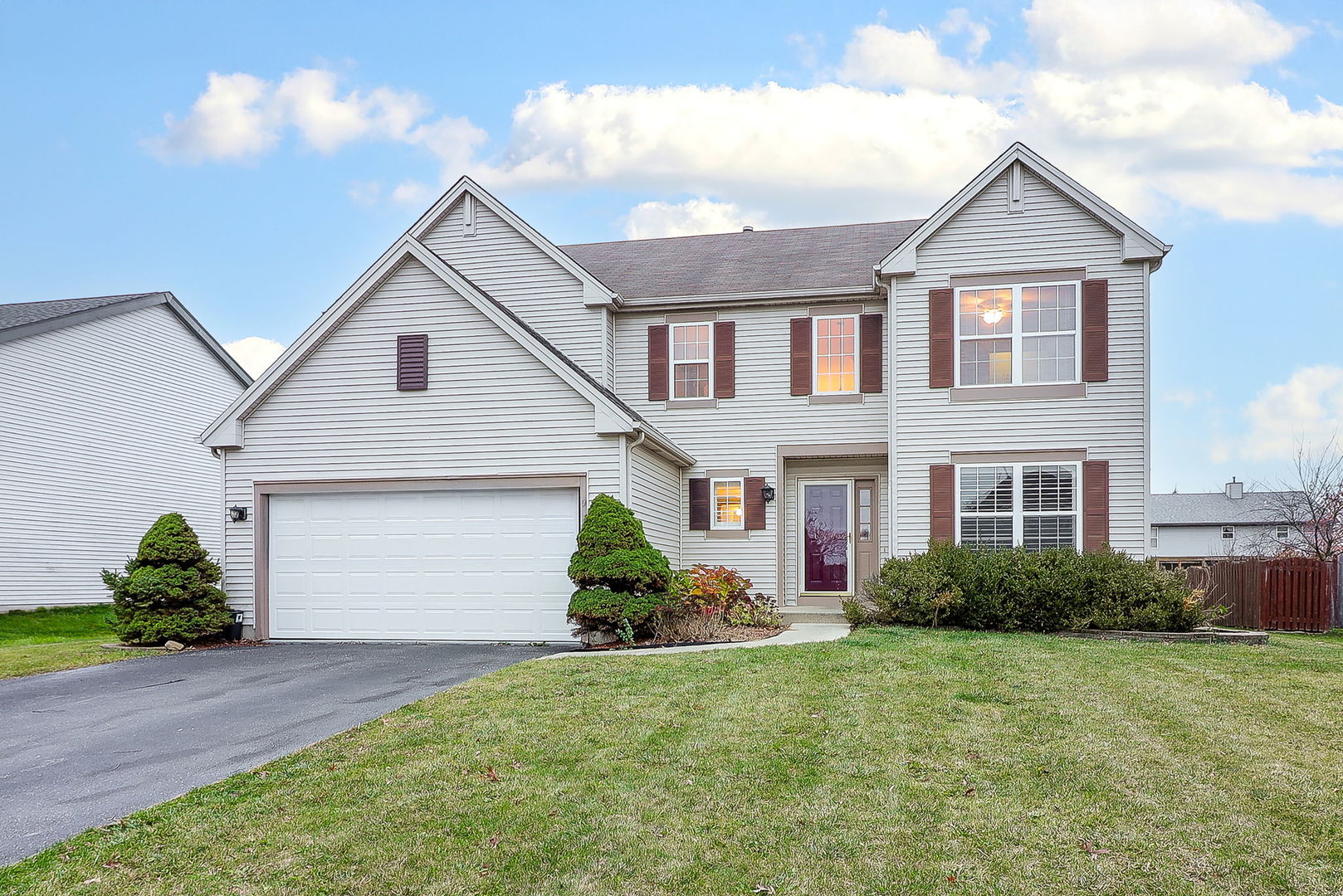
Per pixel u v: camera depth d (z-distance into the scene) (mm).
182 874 5551
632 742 7965
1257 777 6867
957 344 16797
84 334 23297
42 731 9375
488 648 14625
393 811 6465
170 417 26219
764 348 19062
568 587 15438
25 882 5457
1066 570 14586
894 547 16750
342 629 16094
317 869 5598
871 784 6844
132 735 9062
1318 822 6043
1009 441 16484
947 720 8508
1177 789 6641
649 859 5648
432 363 16078
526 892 5289
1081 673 10594
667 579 14500
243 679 11992
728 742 7922
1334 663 11453
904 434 16891
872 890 5254
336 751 7949
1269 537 43938
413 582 15930
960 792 6660
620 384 19453
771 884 5344
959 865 5523
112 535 23922
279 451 16453
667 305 19141
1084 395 16297
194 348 27344
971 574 14836
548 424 15648
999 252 16750
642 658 12055
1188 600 14352
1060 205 16609
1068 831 5949
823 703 9180
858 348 18703
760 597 17812
